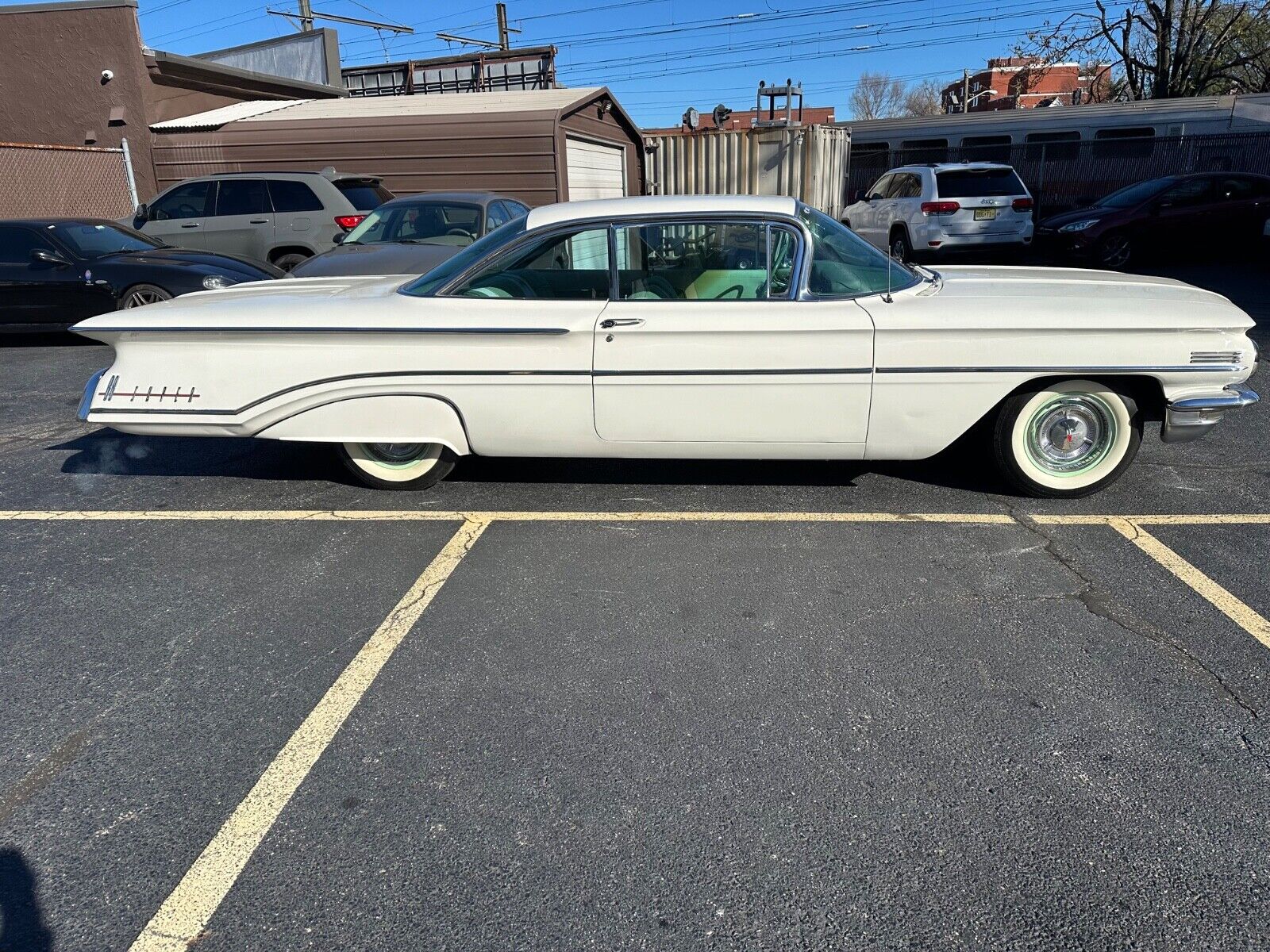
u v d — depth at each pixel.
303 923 2.07
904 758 2.61
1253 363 4.15
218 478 5.12
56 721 2.85
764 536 4.15
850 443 4.25
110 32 14.17
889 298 4.13
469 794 2.48
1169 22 28.09
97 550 4.14
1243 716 2.77
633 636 3.30
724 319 4.08
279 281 5.27
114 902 2.14
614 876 2.19
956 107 62.53
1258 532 4.11
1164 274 13.02
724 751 2.65
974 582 3.66
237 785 2.54
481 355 4.23
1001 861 2.22
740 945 1.99
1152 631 3.27
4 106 14.82
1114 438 4.38
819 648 3.19
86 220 9.36
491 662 3.14
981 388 4.12
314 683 3.04
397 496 4.77
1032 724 2.75
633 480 4.93
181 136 14.45
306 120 14.15
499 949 1.99
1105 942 1.99
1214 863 2.20
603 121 16.03
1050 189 19.62
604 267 4.28
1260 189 13.91
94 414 4.46
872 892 2.13
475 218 9.03
